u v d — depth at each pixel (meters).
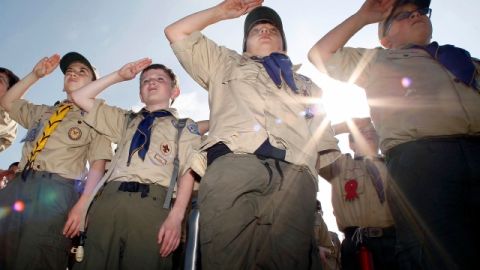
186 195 2.97
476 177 2.01
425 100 2.21
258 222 2.19
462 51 2.36
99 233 2.84
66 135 3.52
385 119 2.34
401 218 2.12
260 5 2.85
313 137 2.46
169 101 3.66
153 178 3.03
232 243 2.04
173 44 2.75
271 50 2.90
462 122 2.11
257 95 2.41
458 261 1.84
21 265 3.00
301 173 2.26
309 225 2.22
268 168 2.16
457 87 2.22
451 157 2.04
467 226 1.93
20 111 3.94
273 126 2.28
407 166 2.11
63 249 3.19
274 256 2.14
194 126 3.41
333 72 2.75
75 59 4.11
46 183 3.28
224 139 2.25
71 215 3.13
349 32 2.72
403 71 2.41
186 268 2.43
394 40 2.75
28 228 3.11
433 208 1.96
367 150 4.59
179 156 3.20
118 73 3.61
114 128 3.51
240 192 2.10
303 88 2.65
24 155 3.55
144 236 2.85
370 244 4.19
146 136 3.19
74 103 3.69
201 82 2.81
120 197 2.91
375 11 2.75
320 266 2.27
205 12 2.81
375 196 4.28
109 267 2.78
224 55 2.77
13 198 3.25
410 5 2.71
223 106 2.48
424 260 1.96
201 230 2.12
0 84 4.44
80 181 3.50
